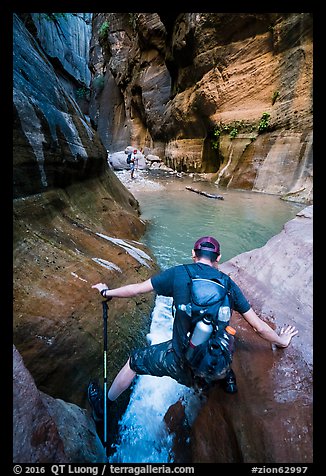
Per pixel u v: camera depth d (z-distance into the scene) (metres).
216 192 10.09
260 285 2.66
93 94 30.33
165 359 1.59
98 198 4.84
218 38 11.59
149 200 9.13
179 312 1.49
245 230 5.91
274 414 1.52
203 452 1.51
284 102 9.51
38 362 1.76
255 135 10.49
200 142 14.29
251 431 1.47
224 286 1.52
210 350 1.36
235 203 8.37
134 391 2.06
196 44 12.65
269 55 10.33
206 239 1.81
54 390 1.73
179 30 14.01
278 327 2.13
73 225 3.52
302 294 2.29
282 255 2.78
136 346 2.49
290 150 9.05
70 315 2.22
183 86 15.43
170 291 1.61
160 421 1.81
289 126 9.22
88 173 4.70
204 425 1.63
